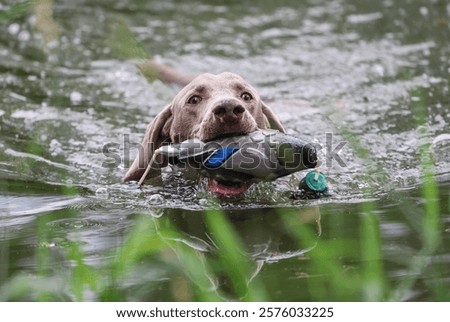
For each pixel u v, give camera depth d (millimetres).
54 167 9539
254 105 8516
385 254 6684
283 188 8562
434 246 6809
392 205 7934
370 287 6074
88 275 6410
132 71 13133
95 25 15398
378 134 10344
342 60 13602
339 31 15188
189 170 8797
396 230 7211
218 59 13781
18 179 9039
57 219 7797
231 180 7914
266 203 8172
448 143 9727
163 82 10398
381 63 13344
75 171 9438
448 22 15219
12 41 14375
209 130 7789
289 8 16797
